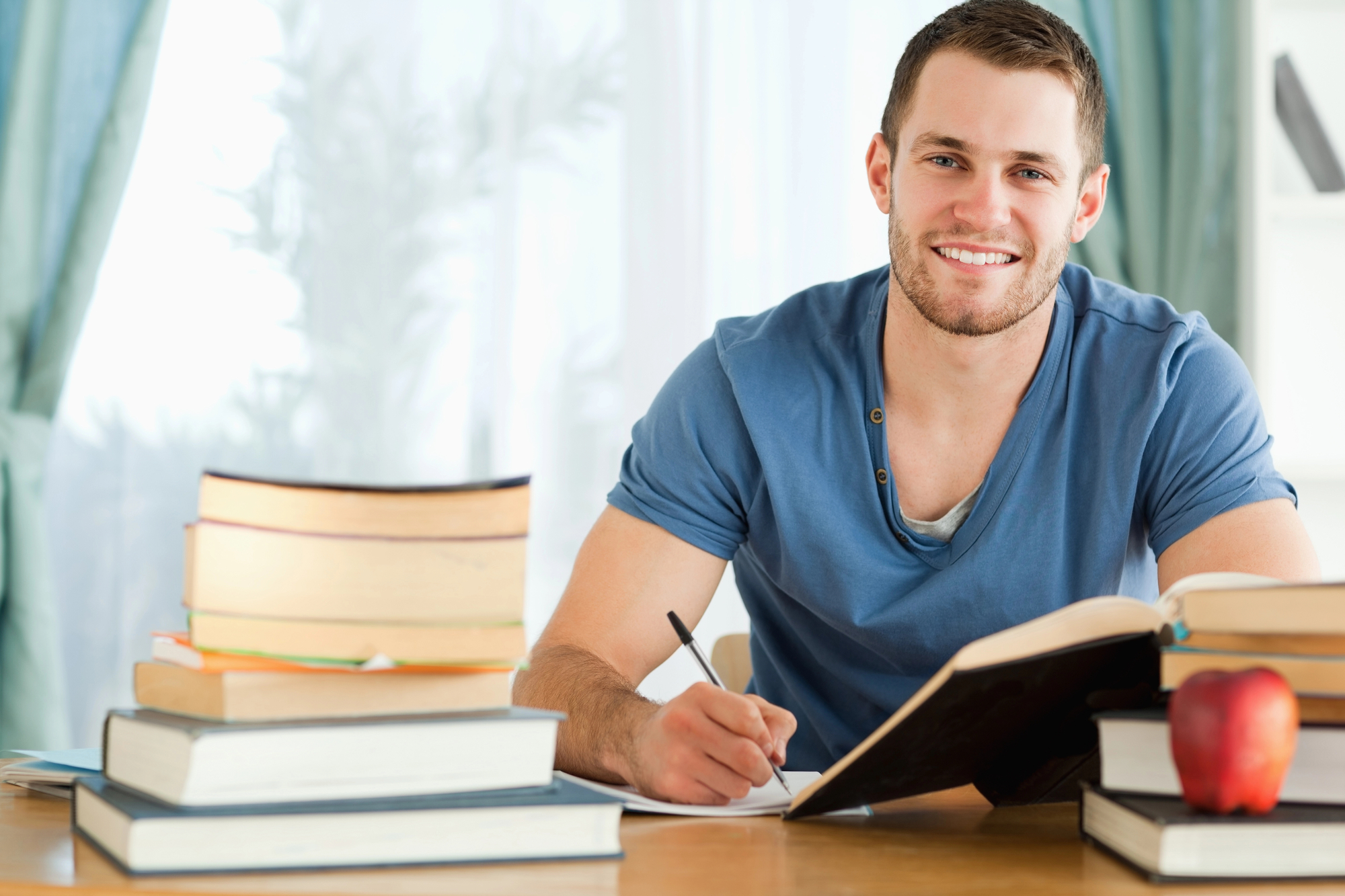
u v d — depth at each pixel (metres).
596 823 0.93
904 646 1.78
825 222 3.68
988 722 0.97
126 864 0.83
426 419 3.68
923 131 1.72
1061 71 1.69
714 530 1.87
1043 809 1.19
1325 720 0.89
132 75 3.53
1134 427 1.72
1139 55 3.48
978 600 1.74
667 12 3.69
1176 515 1.71
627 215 3.68
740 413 1.85
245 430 3.66
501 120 3.69
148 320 3.63
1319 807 0.88
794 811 1.10
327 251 3.69
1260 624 0.90
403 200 3.70
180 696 0.94
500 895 0.80
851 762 0.98
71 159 3.55
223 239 3.66
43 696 3.29
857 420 1.80
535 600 3.66
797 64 3.69
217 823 0.84
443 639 0.91
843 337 1.86
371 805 0.87
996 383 1.75
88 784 0.98
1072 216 1.75
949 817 1.15
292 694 0.89
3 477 3.36
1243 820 0.84
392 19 3.70
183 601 0.89
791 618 1.90
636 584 1.84
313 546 0.89
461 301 3.70
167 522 3.63
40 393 3.43
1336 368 3.50
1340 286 3.50
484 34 3.71
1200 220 3.43
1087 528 1.74
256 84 3.69
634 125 3.69
